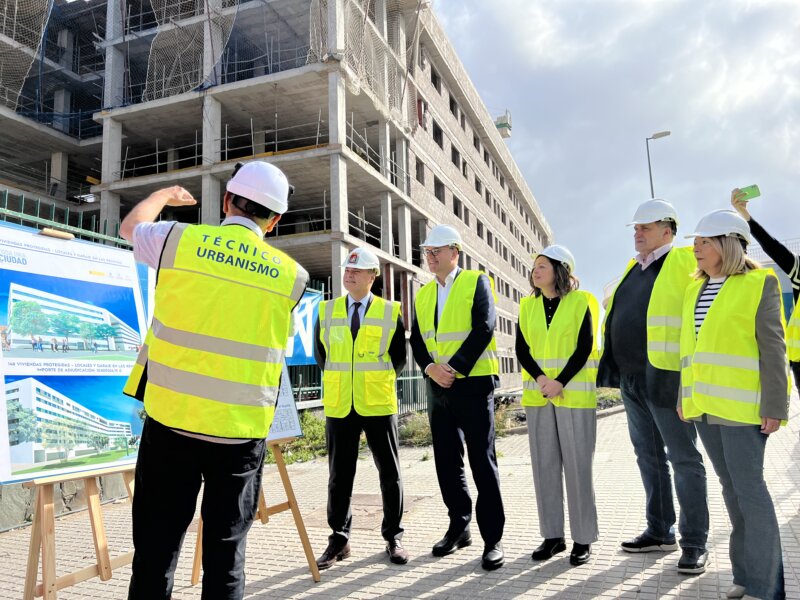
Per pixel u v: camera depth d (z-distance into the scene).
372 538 4.51
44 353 3.10
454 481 4.11
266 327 2.17
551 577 3.47
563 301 3.99
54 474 2.91
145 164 26.22
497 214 40.03
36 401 2.98
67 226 5.56
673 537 3.83
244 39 21.98
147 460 2.05
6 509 5.26
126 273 3.69
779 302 2.98
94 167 28.36
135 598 2.00
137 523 2.05
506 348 39.19
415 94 24.20
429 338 4.19
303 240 18.23
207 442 2.04
